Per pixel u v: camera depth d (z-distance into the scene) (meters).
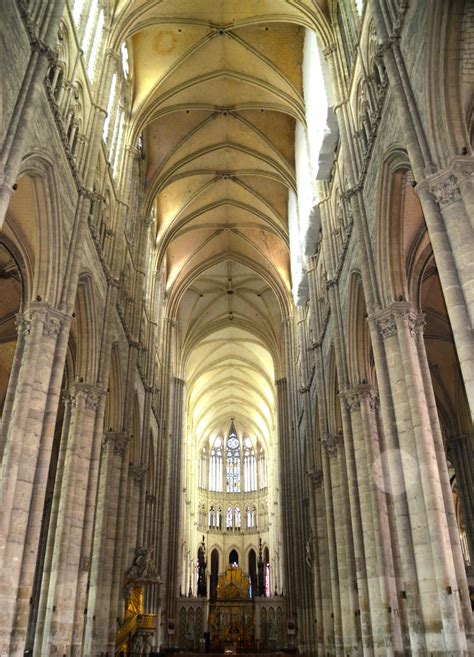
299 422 34.94
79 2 18.36
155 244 34.62
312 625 31.83
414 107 12.48
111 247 21.62
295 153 31.48
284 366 43.41
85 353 18.56
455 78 11.54
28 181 14.17
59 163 15.05
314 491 27.91
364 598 16.55
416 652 11.55
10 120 12.00
